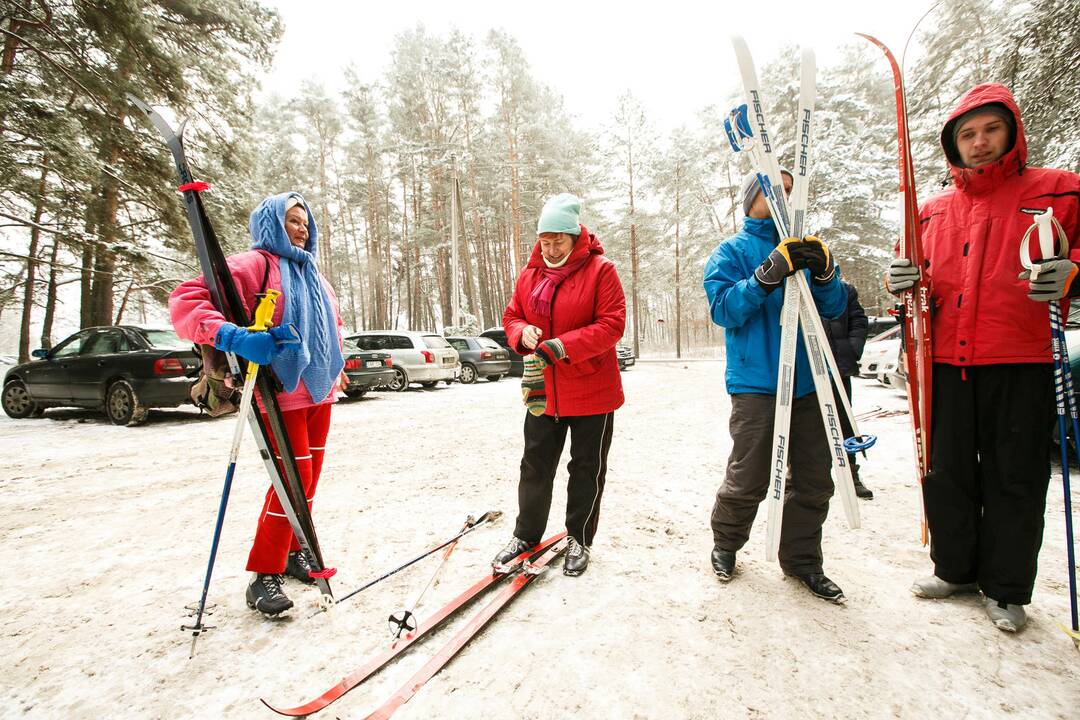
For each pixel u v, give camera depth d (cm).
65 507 338
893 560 243
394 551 257
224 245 1096
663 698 149
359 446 526
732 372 216
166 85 972
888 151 2325
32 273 1259
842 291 208
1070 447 378
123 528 298
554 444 233
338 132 3055
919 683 155
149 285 1105
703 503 333
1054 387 178
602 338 211
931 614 194
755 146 210
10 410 766
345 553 254
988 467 188
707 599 206
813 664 164
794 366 199
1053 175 180
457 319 1889
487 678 159
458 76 2502
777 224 204
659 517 305
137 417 647
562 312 225
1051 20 843
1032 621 188
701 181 3003
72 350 727
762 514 307
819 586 206
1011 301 180
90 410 820
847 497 197
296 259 212
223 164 1170
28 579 233
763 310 209
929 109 1470
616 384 230
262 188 1265
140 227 1056
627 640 178
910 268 198
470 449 509
